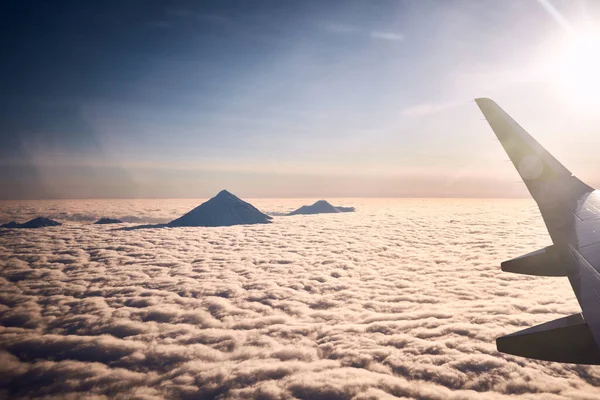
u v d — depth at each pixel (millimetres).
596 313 4395
